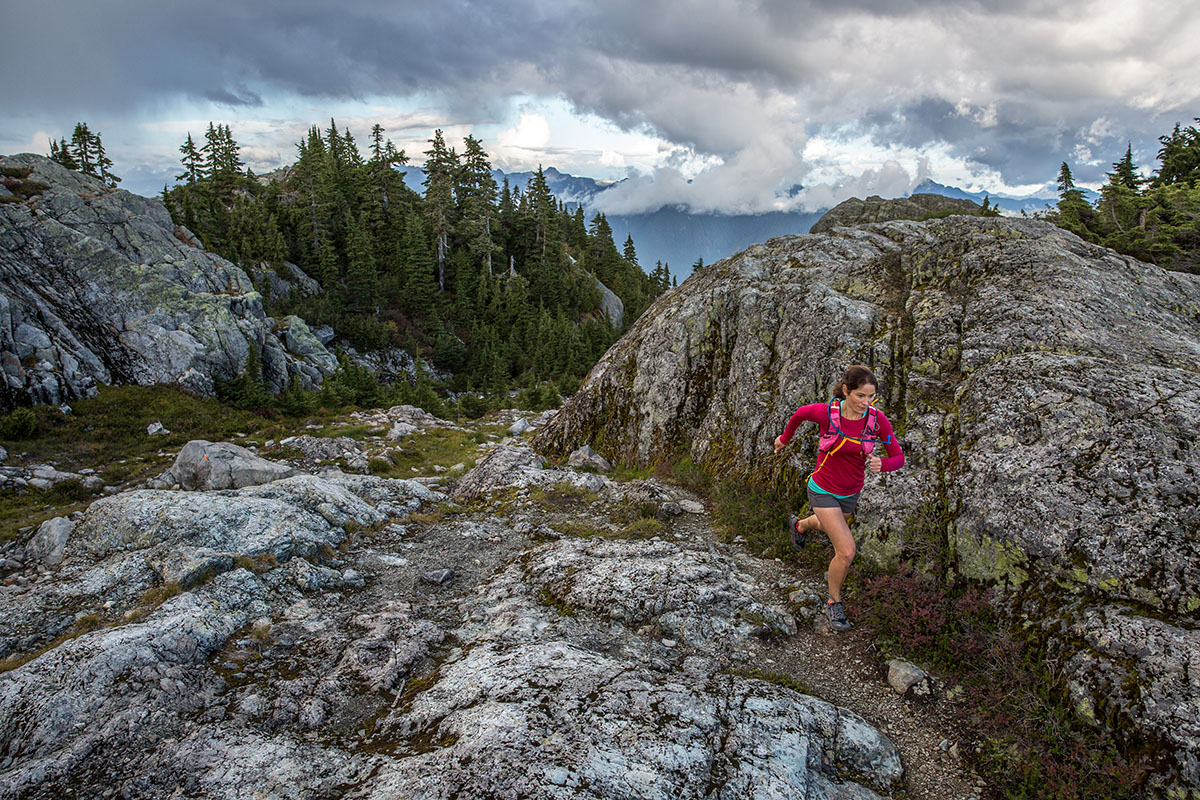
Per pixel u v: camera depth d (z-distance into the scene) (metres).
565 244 119.94
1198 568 4.73
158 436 25.69
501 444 22.00
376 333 65.88
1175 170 43.22
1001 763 4.44
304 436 23.27
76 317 31.30
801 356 10.74
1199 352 7.36
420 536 10.05
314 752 4.44
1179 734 3.91
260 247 69.19
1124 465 5.61
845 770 4.42
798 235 15.85
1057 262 9.13
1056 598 5.27
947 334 8.94
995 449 6.64
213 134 88.12
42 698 4.86
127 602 7.05
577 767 3.91
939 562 6.46
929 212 25.73
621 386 15.51
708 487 11.32
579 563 7.86
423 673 5.68
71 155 77.12
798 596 6.93
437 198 83.94
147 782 4.02
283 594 7.46
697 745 4.27
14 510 15.75
